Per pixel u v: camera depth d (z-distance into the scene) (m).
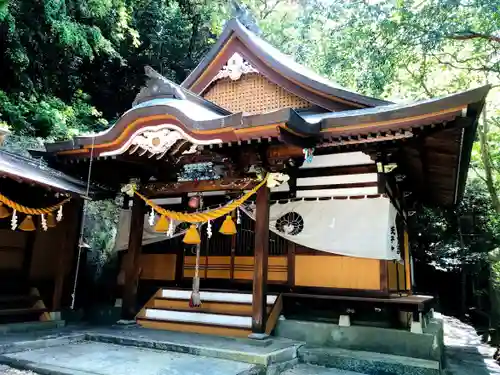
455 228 15.94
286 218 7.46
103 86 17.22
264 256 6.46
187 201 8.62
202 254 8.45
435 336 5.98
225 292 7.46
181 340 6.12
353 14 11.11
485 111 12.42
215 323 6.89
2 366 5.12
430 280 18.39
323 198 7.27
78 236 9.36
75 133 12.16
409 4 10.45
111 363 5.09
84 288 9.71
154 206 7.39
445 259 15.73
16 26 11.60
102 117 16.64
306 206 7.35
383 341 6.30
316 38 15.74
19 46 11.45
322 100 8.44
